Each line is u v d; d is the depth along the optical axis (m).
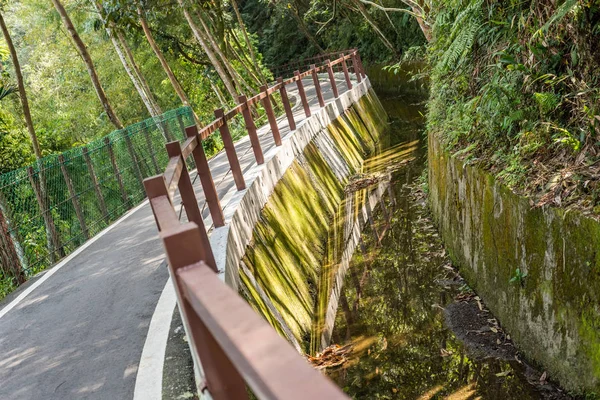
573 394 4.32
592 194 4.19
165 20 25.44
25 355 4.76
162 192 2.88
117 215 10.53
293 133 10.95
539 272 4.73
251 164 9.21
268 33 45.47
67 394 3.93
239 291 5.17
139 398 3.61
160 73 29.28
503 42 6.41
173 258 1.74
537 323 4.81
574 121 4.95
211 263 4.63
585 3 4.46
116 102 31.12
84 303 5.64
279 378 0.94
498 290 5.66
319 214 9.93
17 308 6.03
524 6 5.86
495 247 5.66
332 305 7.05
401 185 11.65
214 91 30.94
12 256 7.72
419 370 5.31
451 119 8.06
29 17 31.48
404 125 18.94
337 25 39.25
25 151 16.78
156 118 13.85
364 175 13.22
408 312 6.39
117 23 19.70
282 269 6.90
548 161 5.02
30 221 8.33
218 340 1.33
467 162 6.50
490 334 5.54
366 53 35.56
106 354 4.37
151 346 4.28
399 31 29.77
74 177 9.55
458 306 6.21
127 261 6.67
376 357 5.66
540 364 4.79
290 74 43.75
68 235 9.02
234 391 2.07
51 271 7.17
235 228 5.98
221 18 24.84
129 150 11.87
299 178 10.03
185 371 3.78
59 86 32.00
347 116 16.30
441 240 8.23
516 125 5.87
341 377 5.48
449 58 6.55
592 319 4.04
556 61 5.17
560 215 4.34
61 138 29.02
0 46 17.98
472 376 5.02
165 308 4.92
